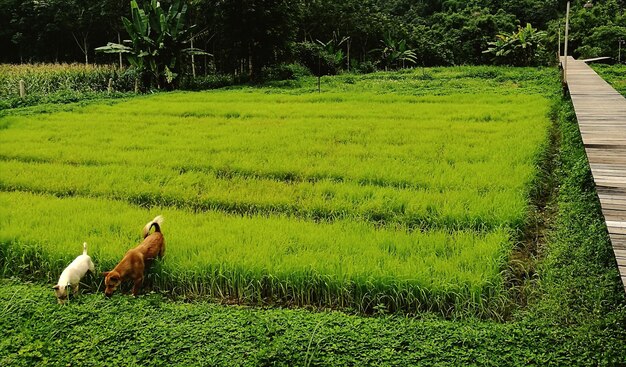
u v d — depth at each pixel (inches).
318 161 455.8
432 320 222.2
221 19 1186.0
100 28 1565.0
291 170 428.8
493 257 259.8
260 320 217.5
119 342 208.5
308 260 256.8
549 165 452.4
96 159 472.7
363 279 243.8
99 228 307.4
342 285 243.9
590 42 1754.4
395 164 437.7
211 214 334.3
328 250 272.1
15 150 507.2
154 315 226.1
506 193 352.8
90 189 391.2
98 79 1159.0
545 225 330.6
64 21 1497.3
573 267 250.2
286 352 195.5
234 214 348.5
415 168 425.4
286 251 274.7
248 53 1226.0
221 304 248.1
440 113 686.5
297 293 248.8
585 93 657.0
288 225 307.9
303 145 511.5
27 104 851.4
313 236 288.5
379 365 189.6
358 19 1782.7
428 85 1053.2
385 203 346.6
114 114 724.0
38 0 1521.9
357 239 286.2
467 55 1894.7
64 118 687.7
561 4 2222.0
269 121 649.6
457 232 300.0
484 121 628.7
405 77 1274.6
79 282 263.9
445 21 2006.6
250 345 202.7
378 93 930.7
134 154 488.7
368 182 406.9
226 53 1278.3
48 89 1071.6
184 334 210.7
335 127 600.7
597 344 192.2
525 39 1546.5
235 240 283.9
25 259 284.5
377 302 239.8
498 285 235.1
